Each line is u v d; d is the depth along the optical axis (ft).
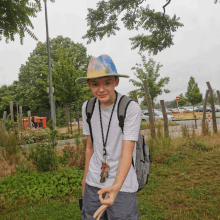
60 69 66.13
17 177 15.30
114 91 5.05
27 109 129.29
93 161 5.34
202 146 23.62
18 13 13.03
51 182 14.48
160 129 27.50
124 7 18.99
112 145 4.91
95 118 5.15
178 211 10.77
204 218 9.93
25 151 20.49
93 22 20.11
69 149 20.06
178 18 19.83
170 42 21.12
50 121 20.15
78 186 14.76
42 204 12.45
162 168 18.25
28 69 119.75
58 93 66.54
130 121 4.74
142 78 69.15
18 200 12.96
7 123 36.17
